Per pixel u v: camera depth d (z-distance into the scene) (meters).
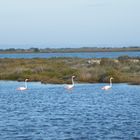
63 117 42.75
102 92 63.94
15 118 42.50
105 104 51.91
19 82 82.25
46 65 98.00
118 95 60.53
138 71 86.56
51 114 44.78
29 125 38.59
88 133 34.94
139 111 46.16
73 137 33.56
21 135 34.38
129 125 38.19
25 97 59.75
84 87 70.69
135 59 109.75
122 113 44.88
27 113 45.59
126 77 78.00
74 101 54.88
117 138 33.06
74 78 79.12
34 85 75.88
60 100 55.97
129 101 54.41
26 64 106.12
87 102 53.91
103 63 94.75
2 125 38.69
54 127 37.53
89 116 43.19
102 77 77.88
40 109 48.44
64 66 96.62
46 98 58.22
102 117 42.47
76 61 113.69
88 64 98.50
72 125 38.41
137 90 66.00
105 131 35.66
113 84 74.81
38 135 34.38
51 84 77.12
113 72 79.19
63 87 71.69
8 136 34.06
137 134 34.44
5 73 90.31
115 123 39.12
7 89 70.31
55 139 32.94
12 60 123.31
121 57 115.19
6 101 55.69
